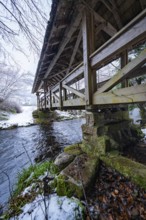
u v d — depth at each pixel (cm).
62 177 206
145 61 142
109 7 274
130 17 311
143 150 279
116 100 190
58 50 387
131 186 180
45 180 237
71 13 258
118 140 289
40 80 864
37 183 237
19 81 1306
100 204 169
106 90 217
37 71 603
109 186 193
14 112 1719
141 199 163
